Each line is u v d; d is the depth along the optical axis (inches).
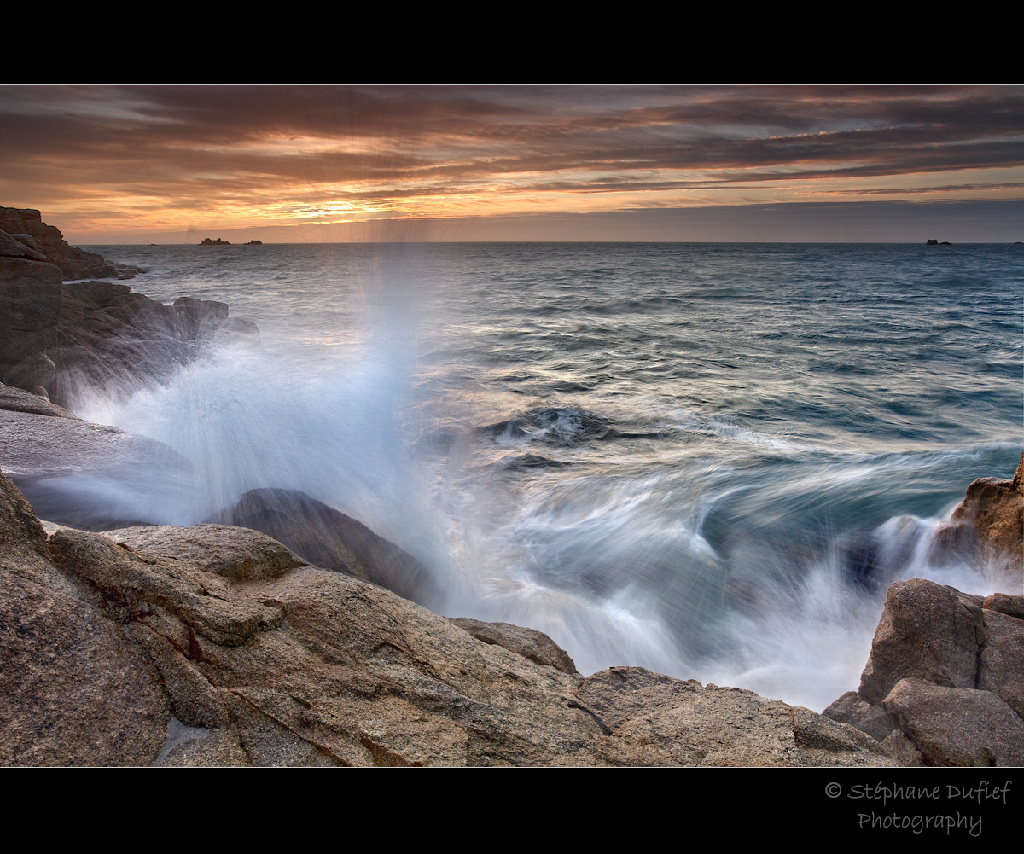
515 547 296.0
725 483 377.4
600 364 749.9
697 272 2640.3
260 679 88.9
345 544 197.5
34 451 216.2
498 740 91.7
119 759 72.6
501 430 474.0
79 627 83.6
